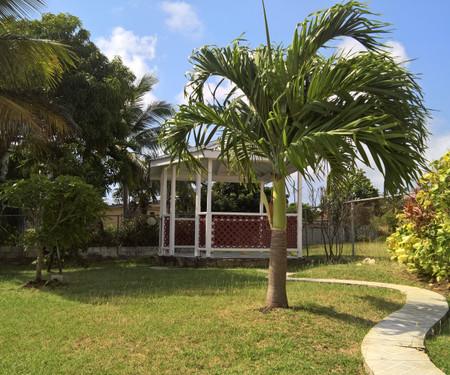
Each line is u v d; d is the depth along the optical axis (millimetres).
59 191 8820
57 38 17422
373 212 15422
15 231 15320
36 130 11258
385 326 5082
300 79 5633
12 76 10945
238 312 5805
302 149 4816
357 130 4598
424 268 8344
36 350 4363
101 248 16875
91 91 16453
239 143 6305
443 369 3807
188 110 5809
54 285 8758
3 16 10430
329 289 7906
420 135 5598
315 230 21266
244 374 3711
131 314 5844
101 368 3857
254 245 13359
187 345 4484
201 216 13828
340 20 5676
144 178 22844
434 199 7859
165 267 12977
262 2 5762
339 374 3744
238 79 5930
